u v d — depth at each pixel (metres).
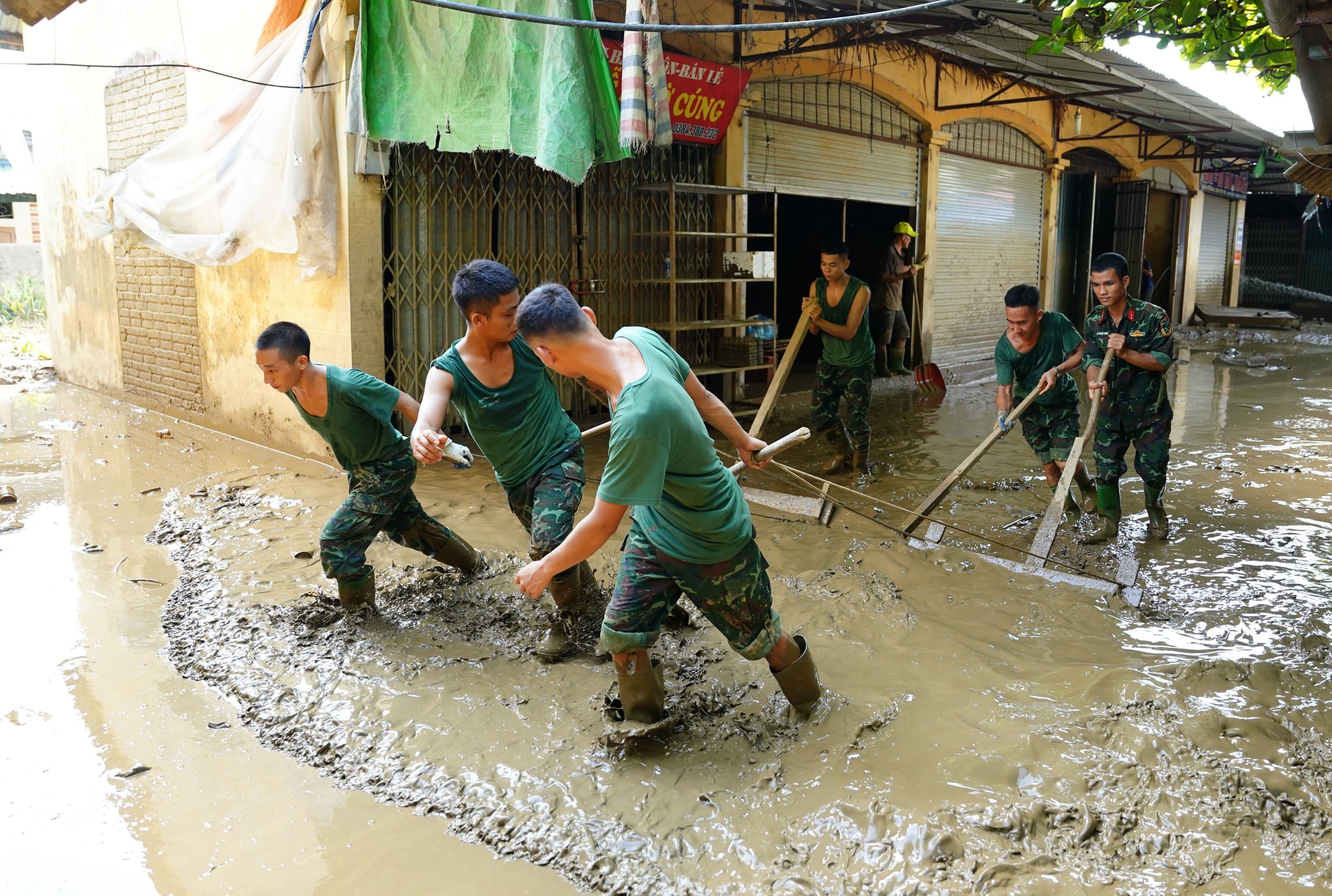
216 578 4.97
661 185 8.98
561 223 8.89
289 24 7.17
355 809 3.03
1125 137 16.52
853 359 6.89
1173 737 3.17
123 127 9.91
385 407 4.11
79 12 10.49
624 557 3.27
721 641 4.05
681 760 3.17
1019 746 3.15
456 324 8.20
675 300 8.95
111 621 4.53
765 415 6.55
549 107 5.45
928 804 2.86
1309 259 27.78
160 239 8.20
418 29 6.18
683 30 4.52
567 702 3.59
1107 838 2.70
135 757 3.34
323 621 4.38
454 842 2.85
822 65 11.02
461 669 3.87
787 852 2.68
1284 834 2.73
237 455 8.07
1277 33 4.64
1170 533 5.72
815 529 5.71
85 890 2.66
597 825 2.84
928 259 13.57
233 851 2.82
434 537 4.69
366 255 7.31
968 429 9.41
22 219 20.83
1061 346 5.77
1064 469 5.58
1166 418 5.45
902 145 12.93
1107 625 4.30
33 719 3.59
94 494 6.82
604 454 8.18
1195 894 2.50
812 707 3.41
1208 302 24.88
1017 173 15.81
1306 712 3.42
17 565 5.31
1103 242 19.72
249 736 3.48
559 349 2.92
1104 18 6.56
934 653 3.94
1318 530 5.88
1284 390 12.21
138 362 10.59
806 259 16.09
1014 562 5.04
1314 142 5.16
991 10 9.59
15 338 15.98
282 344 3.91
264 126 7.18
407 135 6.39
